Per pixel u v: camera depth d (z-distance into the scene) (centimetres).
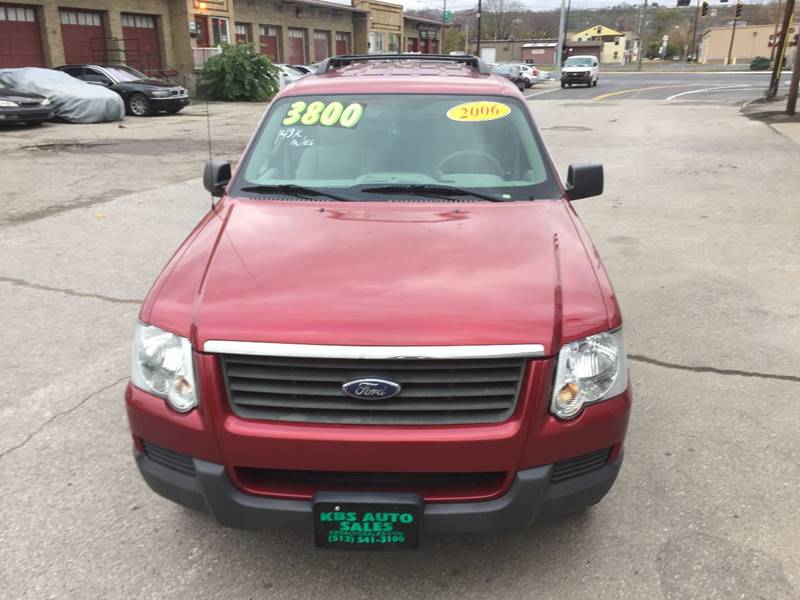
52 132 1568
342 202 333
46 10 2289
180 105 2116
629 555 278
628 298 563
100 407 391
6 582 262
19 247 679
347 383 226
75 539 286
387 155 368
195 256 280
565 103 2608
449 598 257
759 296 567
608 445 247
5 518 298
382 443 225
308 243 285
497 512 233
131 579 265
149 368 246
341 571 270
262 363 229
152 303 256
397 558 277
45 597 255
